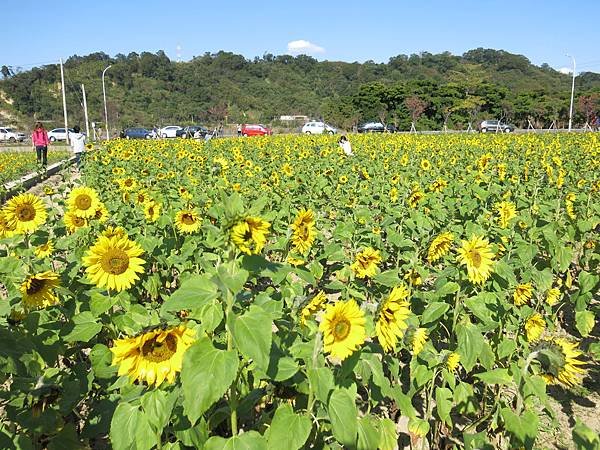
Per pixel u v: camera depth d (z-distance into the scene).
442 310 3.68
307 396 3.07
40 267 4.25
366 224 7.21
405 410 3.30
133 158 17.58
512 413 3.19
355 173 13.42
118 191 9.88
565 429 4.23
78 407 4.03
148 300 5.80
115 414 2.71
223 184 10.69
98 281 3.49
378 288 5.04
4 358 2.86
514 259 5.09
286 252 5.56
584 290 5.10
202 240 5.93
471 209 8.06
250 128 53.59
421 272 4.82
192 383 2.25
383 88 66.31
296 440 2.50
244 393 2.99
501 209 6.80
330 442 3.16
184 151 20.02
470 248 3.88
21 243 5.17
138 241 5.65
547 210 7.36
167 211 7.62
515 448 3.23
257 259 2.52
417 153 21.34
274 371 2.61
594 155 18.62
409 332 3.20
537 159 17.72
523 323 4.30
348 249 6.51
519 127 64.38
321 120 71.06
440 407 3.47
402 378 4.73
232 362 2.30
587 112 56.94
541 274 4.96
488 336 5.29
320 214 8.55
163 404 2.62
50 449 3.12
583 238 6.92
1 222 4.88
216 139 32.53
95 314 3.62
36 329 3.56
